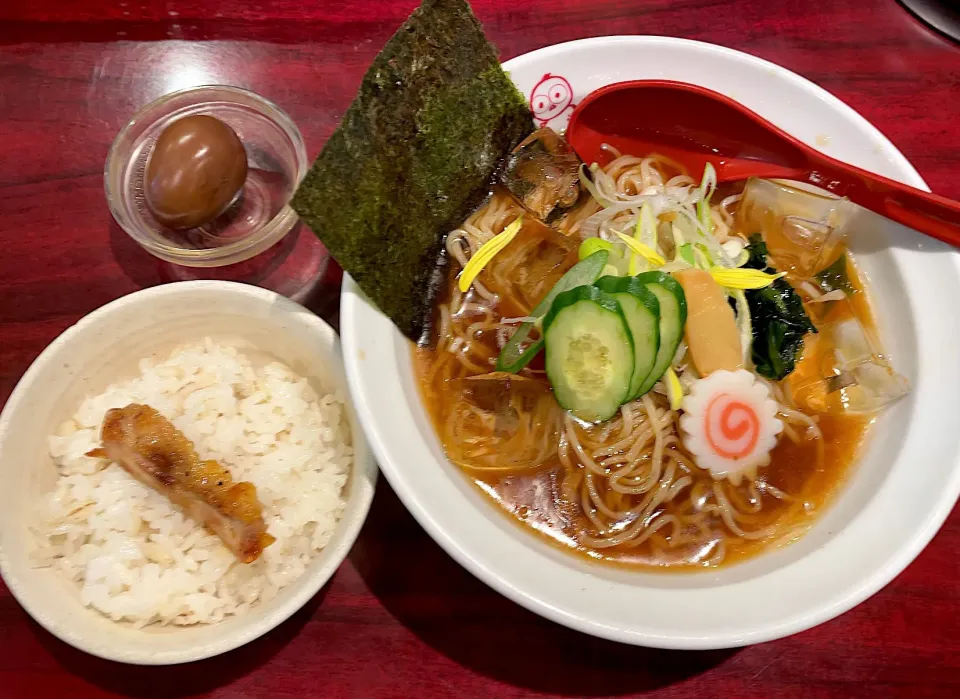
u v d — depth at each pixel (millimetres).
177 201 336
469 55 293
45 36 391
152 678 292
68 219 364
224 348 338
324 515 304
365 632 300
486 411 318
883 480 287
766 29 409
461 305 331
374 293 296
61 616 271
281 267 363
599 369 286
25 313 349
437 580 308
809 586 262
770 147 340
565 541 296
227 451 311
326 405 323
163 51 392
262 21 399
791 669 302
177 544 304
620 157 364
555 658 299
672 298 291
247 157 367
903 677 302
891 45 408
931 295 312
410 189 299
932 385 299
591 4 409
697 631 247
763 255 337
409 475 264
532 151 333
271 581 295
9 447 290
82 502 305
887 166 330
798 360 327
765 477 314
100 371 323
